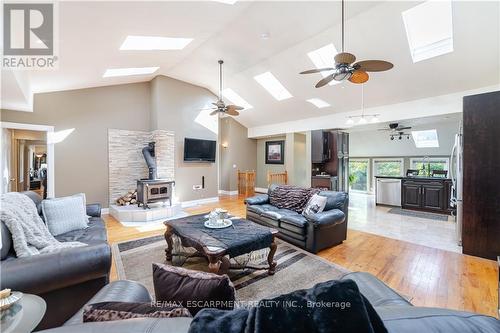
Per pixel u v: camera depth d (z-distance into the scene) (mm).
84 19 2365
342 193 3582
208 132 6781
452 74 3795
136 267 2672
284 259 2906
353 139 8602
